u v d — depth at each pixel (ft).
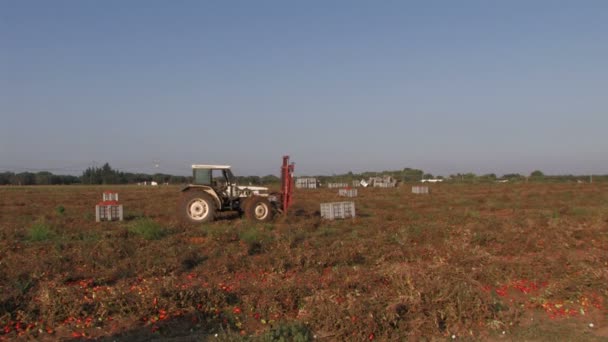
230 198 64.03
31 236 45.96
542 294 26.25
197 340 20.71
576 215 66.95
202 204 60.85
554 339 20.99
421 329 21.40
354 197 117.80
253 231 43.83
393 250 37.29
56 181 331.98
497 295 26.02
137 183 327.88
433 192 139.44
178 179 334.85
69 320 22.77
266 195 64.13
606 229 49.42
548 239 42.68
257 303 24.36
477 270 29.76
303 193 143.43
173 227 50.78
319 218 63.21
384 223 55.83
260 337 20.39
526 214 67.87
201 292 24.59
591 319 23.31
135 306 23.39
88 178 326.85
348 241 42.09
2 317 22.40
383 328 20.97
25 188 213.66
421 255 36.14
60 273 31.42
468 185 193.47
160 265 33.04
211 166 63.62
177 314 23.25
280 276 30.89
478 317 22.12
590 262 32.99
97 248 38.45
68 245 41.04
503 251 38.93
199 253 38.22
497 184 201.16
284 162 66.95
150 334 21.61
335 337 20.45
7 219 69.15
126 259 35.09
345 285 26.16
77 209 87.45
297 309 24.30
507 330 21.79
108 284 30.25
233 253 37.14
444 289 22.98
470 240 41.39
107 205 65.62
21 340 21.13
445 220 60.08
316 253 35.86
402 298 22.54
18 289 25.48
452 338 21.04
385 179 202.59
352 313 21.03
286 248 37.11
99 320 22.80
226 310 24.14
